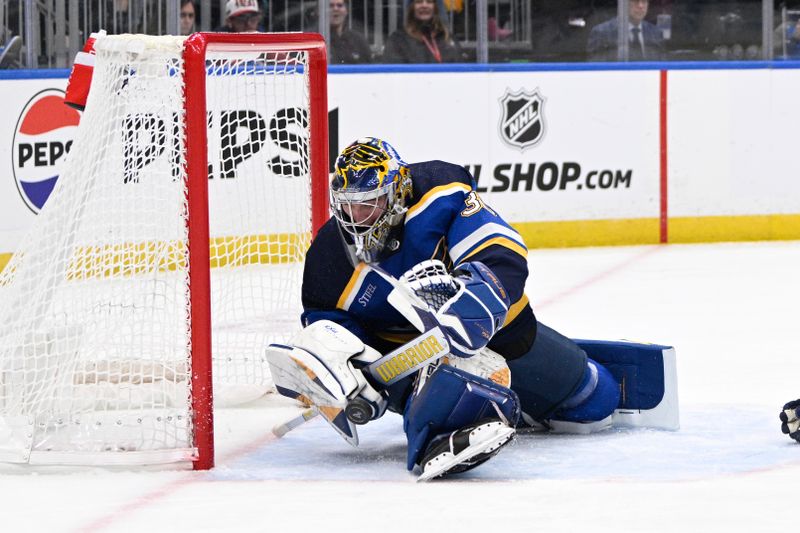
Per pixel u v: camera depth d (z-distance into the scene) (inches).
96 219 414.6
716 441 425.1
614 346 446.3
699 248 1026.1
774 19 1090.7
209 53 446.6
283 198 565.0
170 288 439.8
